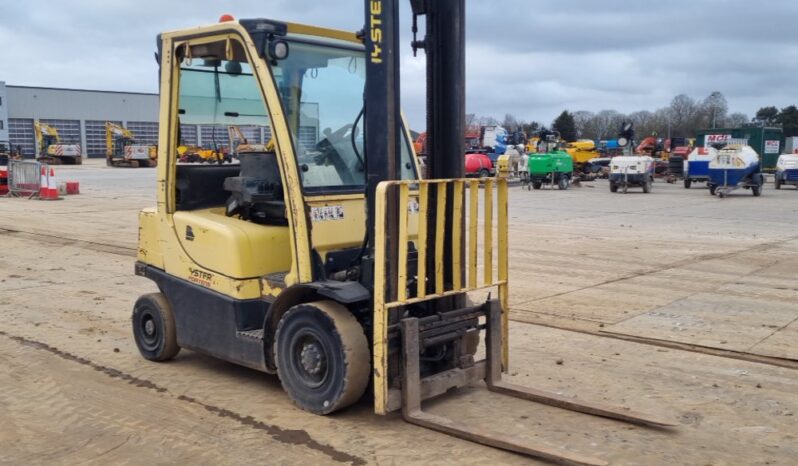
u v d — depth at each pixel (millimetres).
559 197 27109
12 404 5512
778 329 7738
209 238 5750
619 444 4766
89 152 83500
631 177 29000
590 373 6312
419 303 5414
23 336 7418
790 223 17969
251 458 4555
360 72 5766
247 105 6512
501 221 5602
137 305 6602
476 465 4430
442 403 5430
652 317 8289
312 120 5422
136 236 15312
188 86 6160
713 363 6613
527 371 6352
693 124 83500
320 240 5203
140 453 4652
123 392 5754
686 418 5266
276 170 5605
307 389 5156
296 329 5156
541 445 4547
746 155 27156
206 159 6703
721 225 17516
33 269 11484
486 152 39656
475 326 5500
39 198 24422
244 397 5586
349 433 4871
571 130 77000
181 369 6312
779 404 5574
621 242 14453
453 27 5242
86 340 7277
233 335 5625
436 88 5340
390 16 4844
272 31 5172
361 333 4957
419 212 4871
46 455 4629
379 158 4945
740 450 4715
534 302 9094
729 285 10125
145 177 40750
